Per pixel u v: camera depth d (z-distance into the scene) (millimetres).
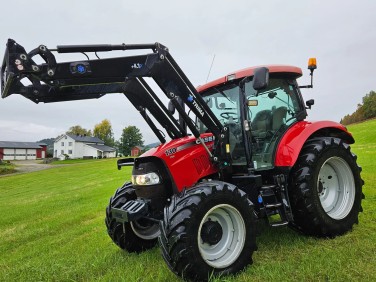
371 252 3262
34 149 95938
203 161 3727
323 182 4246
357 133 30797
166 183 3637
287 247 3689
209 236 3160
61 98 3172
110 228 4145
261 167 3971
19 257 4754
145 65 3332
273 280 2863
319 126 4277
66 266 3893
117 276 3346
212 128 3723
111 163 41125
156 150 3668
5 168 43000
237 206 3240
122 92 3539
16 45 2775
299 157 4039
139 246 4172
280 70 4219
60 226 6891
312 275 2850
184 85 3531
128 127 86375
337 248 3477
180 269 2926
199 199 3041
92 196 11492
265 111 4168
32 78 2951
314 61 4562
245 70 3914
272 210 3803
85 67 3084
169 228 2971
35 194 14969
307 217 3854
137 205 3459
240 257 3182
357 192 4250
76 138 88188
